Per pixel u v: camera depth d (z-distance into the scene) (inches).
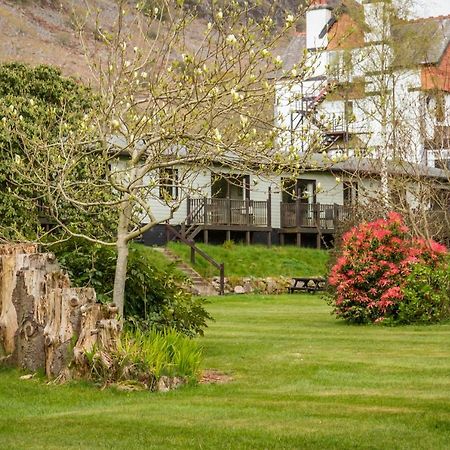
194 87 539.8
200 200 1729.8
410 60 2130.9
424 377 542.0
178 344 516.7
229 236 1780.3
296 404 447.8
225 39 540.1
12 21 4232.3
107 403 446.6
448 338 764.0
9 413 425.1
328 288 1163.3
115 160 685.3
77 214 839.1
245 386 505.0
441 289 923.4
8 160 847.1
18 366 525.7
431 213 1298.0
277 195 1909.4
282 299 1379.2
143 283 620.1
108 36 594.6
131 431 384.8
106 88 653.3
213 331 825.5
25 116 1235.9
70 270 622.5
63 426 395.5
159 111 561.6
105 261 625.6
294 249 1838.1
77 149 645.9
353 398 467.2
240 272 1680.6
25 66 1416.1
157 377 482.6
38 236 649.6
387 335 791.7
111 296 616.4
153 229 1689.2
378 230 928.3
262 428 391.2
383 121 1589.6
